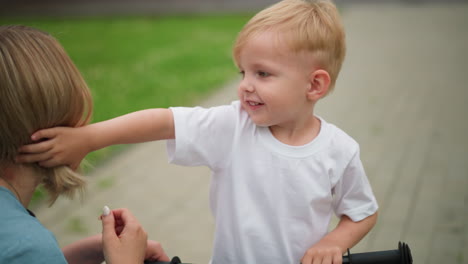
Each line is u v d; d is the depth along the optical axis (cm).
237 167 159
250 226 158
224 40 1093
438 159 481
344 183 164
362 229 165
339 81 763
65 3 1750
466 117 591
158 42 1092
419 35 1079
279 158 157
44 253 120
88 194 435
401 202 404
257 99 151
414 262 329
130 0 1766
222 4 1648
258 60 149
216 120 158
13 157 130
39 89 126
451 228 367
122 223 153
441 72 794
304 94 153
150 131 153
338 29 156
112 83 775
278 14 150
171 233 380
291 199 157
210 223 394
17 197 135
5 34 128
